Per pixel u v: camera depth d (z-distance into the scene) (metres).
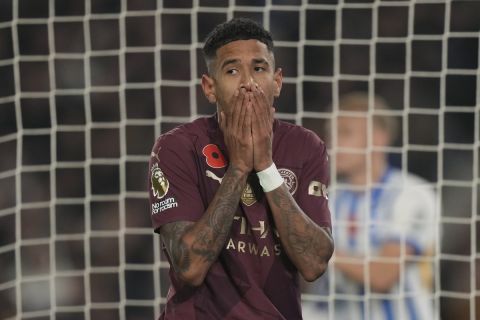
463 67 15.37
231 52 7.55
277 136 8.03
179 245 7.40
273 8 15.68
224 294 7.66
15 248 15.53
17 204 15.55
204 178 7.86
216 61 7.64
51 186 15.70
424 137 15.46
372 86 15.50
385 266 15.32
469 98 15.36
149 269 15.71
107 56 15.78
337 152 15.58
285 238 7.52
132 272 15.72
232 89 7.55
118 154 15.77
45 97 15.71
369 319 15.27
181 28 15.70
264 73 7.59
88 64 15.71
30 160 15.70
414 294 15.27
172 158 7.84
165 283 15.61
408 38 15.45
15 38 15.65
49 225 15.74
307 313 15.33
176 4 16.12
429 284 15.29
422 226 15.35
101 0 15.82
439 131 15.40
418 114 15.45
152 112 15.77
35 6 15.79
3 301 15.50
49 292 15.70
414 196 15.39
